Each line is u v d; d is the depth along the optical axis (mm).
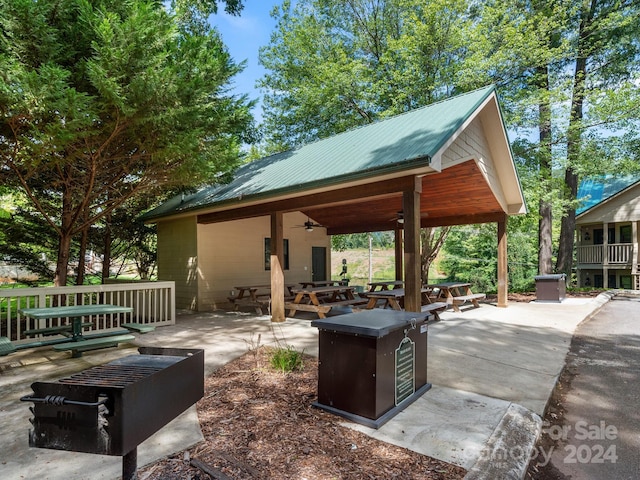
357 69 14359
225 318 8547
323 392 3209
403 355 3287
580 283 21469
